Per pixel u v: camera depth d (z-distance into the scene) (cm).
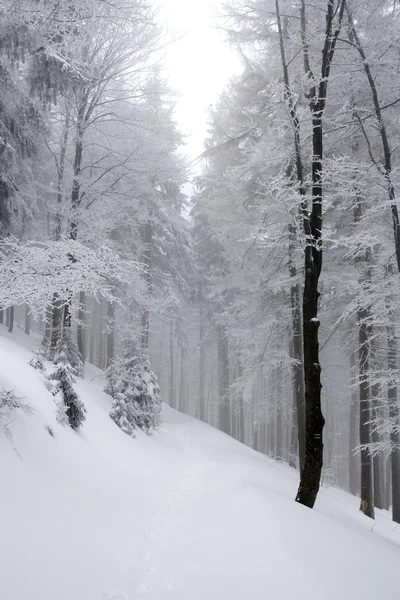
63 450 657
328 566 415
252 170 1263
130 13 877
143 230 2302
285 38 947
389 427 956
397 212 871
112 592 352
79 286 491
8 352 916
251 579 375
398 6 868
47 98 829
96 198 1541
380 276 1000
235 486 723
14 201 1170
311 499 704
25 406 590
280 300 1492
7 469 458
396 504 1516
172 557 449
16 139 1093
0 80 856
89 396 1241
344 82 956
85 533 449
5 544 353
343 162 778
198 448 1489
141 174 1614
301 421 1318
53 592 326
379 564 467
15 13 665
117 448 965
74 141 1560
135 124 1591
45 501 462
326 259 1232
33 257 466
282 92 763
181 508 668
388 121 962
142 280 1697
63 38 761
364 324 1200
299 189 802
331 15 763
